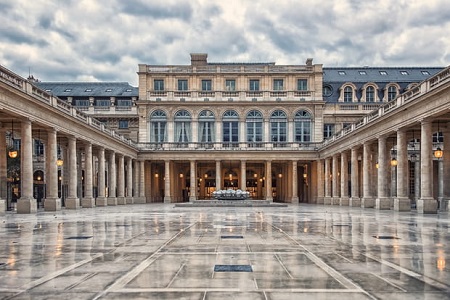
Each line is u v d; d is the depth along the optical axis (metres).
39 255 11.47
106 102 71.75
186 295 7.32
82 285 8.05
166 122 67.88
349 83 68.69
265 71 68.44
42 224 21.70
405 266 9.85
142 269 9.53
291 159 66.50
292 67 68.31
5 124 35.28
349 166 69.00
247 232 17.50
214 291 7.58
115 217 27.75
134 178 68.62
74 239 15.03
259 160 67.69
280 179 79.94
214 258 10.96
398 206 35.88
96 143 48.31
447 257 11.07
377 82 68.88
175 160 68.12
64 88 74.25
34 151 67.62
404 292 7.51
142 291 7.60
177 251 12.16
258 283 8.18
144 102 67.44
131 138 70.00
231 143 66.81
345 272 9.18
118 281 8.37
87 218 26.64
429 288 7.79
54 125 36.72
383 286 7.94
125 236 16.00
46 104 33.84
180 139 67.81
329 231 17.86
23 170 32.38
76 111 42.31
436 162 64.44
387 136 39.72
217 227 19.89
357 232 17.41
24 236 16.00
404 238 15.23
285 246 13.17
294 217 27.64
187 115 68.12
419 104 31.09
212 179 81.25
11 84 28.72
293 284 8.10
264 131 67.56
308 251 12.13
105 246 13.19
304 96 67.62
